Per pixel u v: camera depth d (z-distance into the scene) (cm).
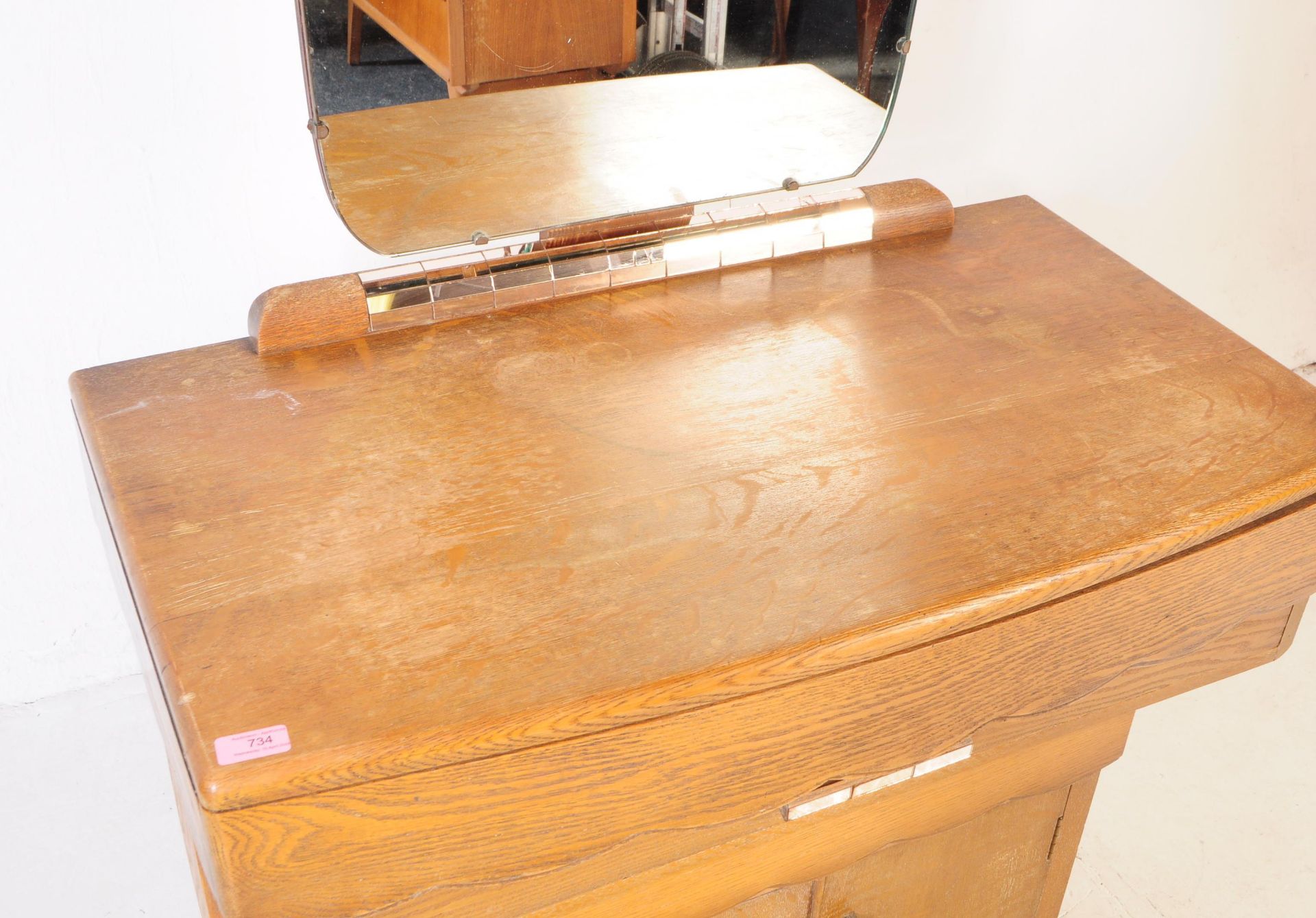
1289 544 87
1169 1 163
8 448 140
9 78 117
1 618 152
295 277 141
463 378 94
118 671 164
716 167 110
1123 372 96
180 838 146
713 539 79
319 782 63
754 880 92
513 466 85
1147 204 186
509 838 70
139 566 75
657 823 74
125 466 83
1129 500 83
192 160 129
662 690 68
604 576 75
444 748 64
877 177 159
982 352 99
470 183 100
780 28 105
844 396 93
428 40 92
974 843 104
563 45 98
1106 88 167
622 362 96
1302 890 148
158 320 138
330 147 94
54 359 136
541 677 68
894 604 74
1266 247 205
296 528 79
